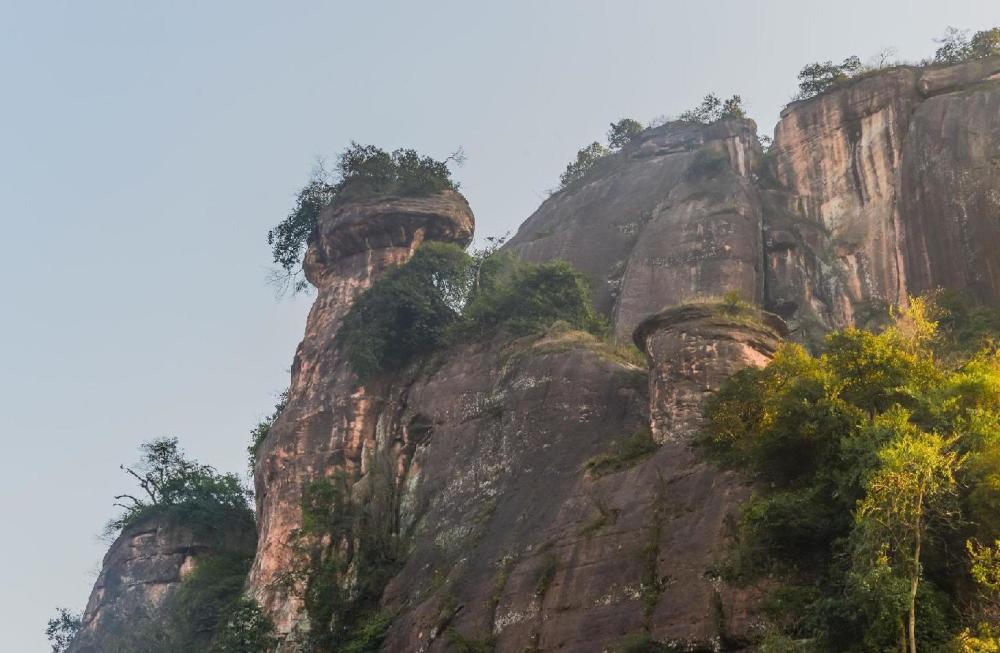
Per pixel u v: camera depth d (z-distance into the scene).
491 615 36.53
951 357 40.75
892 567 25.16
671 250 57.25
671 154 70.19
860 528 26.17
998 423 28.34
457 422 47.75
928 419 29.72
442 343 53.12
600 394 42.78
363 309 54.69
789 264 56.41
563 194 71.88
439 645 37.09
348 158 63.97
